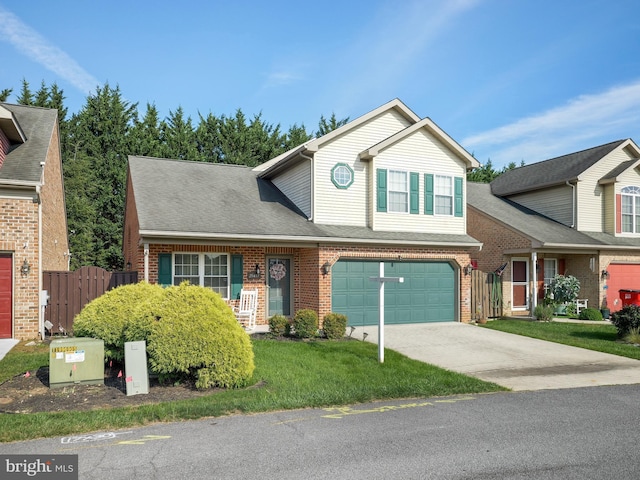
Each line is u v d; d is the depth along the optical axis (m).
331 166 15.55
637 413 6.77
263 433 5.71
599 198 21.62
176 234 12.59
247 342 8.22
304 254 15.38
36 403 6.89
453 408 6.97
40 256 12.33
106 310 8.88
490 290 17.73
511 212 21.86
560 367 10.31
